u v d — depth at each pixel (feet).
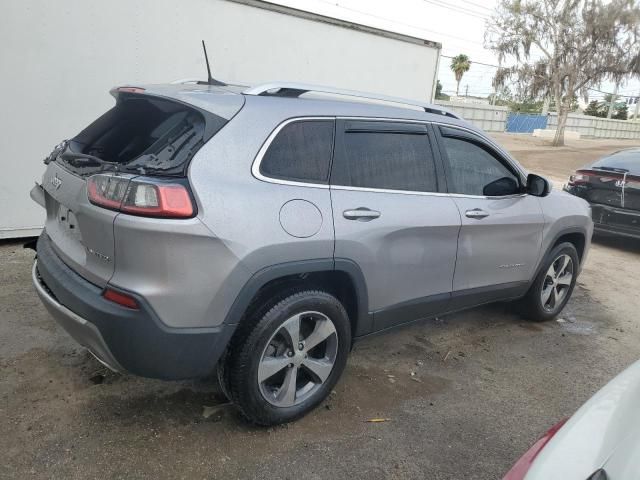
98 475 8.21
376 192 10.35
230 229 8.16
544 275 15.06
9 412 9.48
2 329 12.34
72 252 8.93
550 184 13.30
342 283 10.14
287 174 9.15
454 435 10.03
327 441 9.50
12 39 16.65
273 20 21.53
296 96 9.95
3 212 17.74
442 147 11.87
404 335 14.29
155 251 7.72
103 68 18.31
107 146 10.02
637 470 4.80
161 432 9.30
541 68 117.70
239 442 9.24
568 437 5.69
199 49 19.95
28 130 17.53
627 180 24.47
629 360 13.97
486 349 13.88
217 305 8.23
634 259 24.98
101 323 7.91
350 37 24.18
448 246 11.69
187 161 8.16
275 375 9.63
